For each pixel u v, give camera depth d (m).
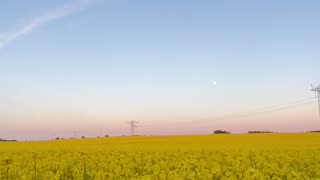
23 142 48.41
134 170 17.44
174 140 46.69
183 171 14.59
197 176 13.27
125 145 36.66
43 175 15.03
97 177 14.45
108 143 43.16
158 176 13.09
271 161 18.75
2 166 16.77
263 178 12.30
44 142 47.75
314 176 14.55
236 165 16.20
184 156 22.44
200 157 21.83
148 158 20.91
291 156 20.50
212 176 13.51
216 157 21.03
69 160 19.72
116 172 15.05
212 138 48.44
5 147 36.09
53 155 24.25
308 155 20.94
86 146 35.41
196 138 49.44
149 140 48.09
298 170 16.41
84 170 16.06
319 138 42.59
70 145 38.50
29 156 23.83
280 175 14.11
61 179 15.70
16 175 15.42
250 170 12.66
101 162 19.27
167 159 21.14
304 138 43.25
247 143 36.50
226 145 33.12
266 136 48.62
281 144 33.84
